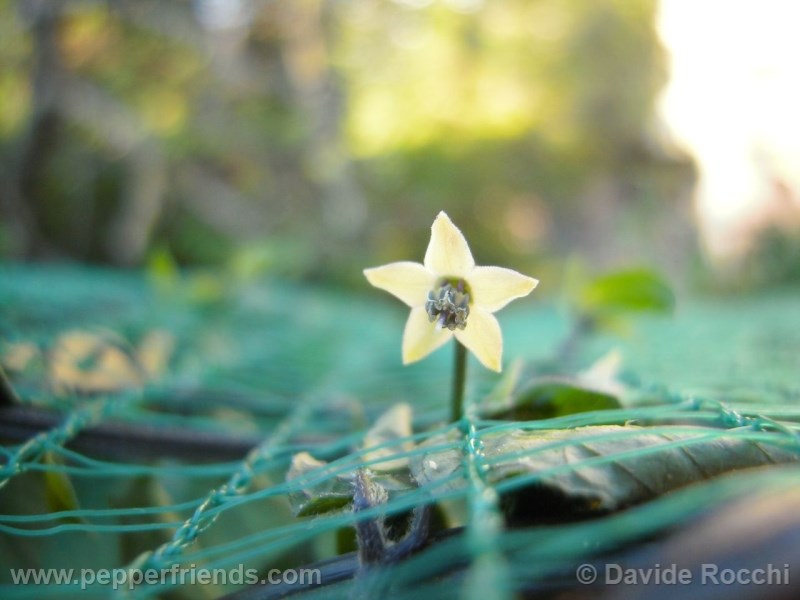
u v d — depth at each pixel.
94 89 0.49
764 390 0.11
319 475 0.06
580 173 0.76
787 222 0.80
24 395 0.11
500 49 0.74
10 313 0.17
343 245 0.64
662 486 0.05
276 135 0.61
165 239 0.59
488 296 0.08
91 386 0.13
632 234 0.75
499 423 0.07
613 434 0.06
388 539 0.06
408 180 0.72
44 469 0.07
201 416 0.14
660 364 0.16
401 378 0.19
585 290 0.18
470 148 0.73
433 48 0.73
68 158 0.52
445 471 0.06
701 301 0.67
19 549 0.08
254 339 0.27
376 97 0.70
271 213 0.62
